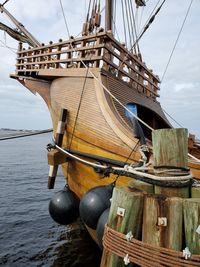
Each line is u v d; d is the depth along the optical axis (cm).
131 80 1158
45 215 1546
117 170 538
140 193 398
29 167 3597
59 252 1069
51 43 1156
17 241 1167
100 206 620
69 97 989
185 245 367
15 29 1472
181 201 374
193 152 984
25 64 1308
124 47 1085
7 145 9238
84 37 997
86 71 962
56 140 937
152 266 358
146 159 582
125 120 866
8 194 2030
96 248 1111
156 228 370
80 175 893
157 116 1365
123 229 389
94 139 831
